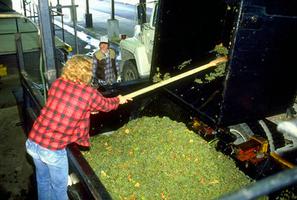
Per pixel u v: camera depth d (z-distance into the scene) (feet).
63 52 25.44
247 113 11.47
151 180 11.27
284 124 10.07
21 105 23.03
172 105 16.52
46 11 11.60
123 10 91.56
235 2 9.79
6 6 45.80
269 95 11.66
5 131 19.60
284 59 11.15
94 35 53.72
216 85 13.94
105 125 14.79
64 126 9.01
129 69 25.39
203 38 15.29
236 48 9.98
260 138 13.29
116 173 11.55
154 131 13.69
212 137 14.58
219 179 11.68
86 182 7.85
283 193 10.23
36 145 9.30
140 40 24.04
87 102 9.07
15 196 14.01
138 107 15.55
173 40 14.48
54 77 12.51
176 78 11.87
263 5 9.74
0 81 28.25
